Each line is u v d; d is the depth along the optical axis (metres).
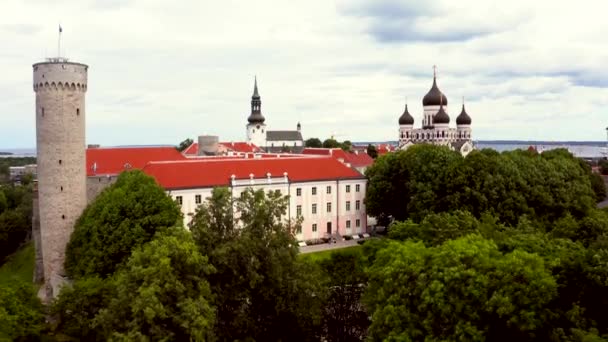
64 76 88.75
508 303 42.25
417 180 114.19
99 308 58.09
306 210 122.94
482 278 43.84
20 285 60.31
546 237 57.19
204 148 179.38
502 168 105.81
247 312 58.69
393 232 65.06
